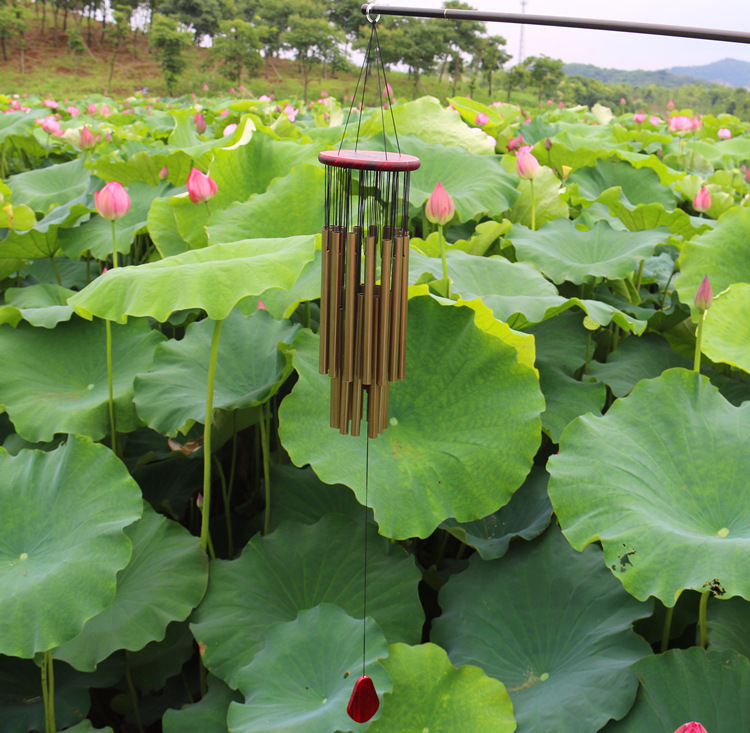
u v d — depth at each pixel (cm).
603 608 188
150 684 211
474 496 199
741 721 159
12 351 256
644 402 201
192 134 555
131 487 188
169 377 237
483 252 332
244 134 387
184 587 198
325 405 206
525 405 205
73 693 202
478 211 339
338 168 138
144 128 694
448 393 213
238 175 332
